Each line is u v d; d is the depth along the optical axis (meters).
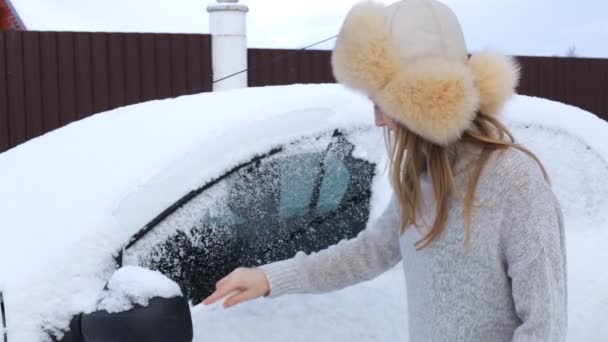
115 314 1.49
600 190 2.60
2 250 1.78
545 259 1.19
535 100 2.69
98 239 1.77
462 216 1.27
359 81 1.35
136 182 1.93
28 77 6.71
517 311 1.23
